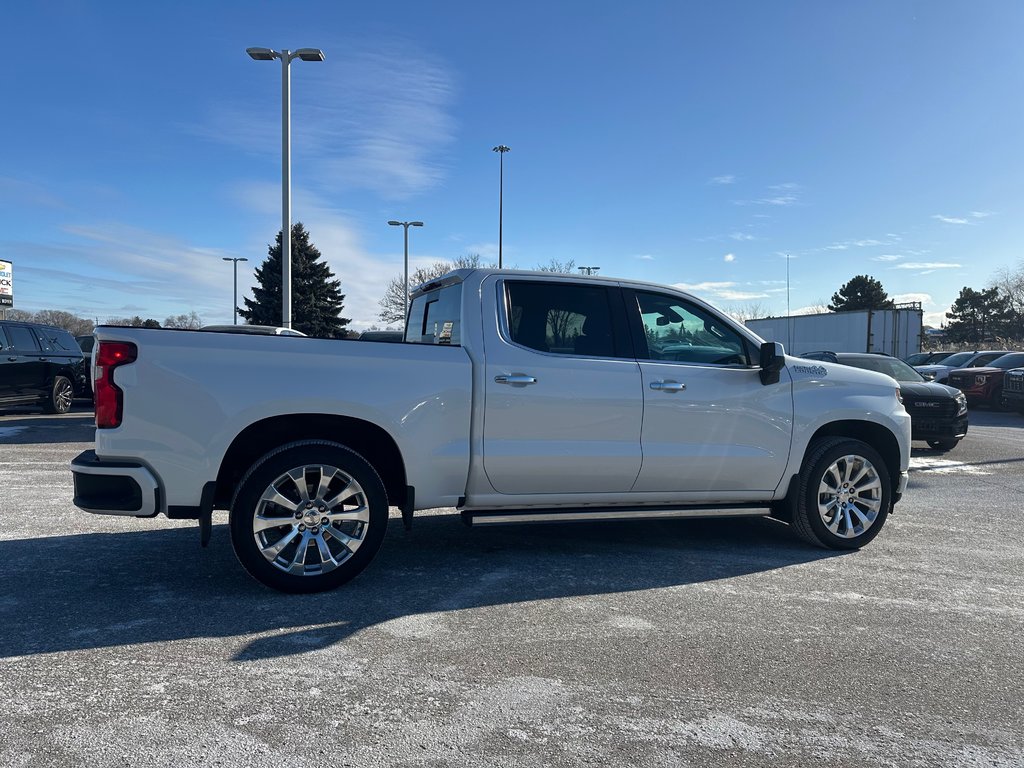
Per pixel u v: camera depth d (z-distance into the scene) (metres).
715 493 5.33
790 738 2.87
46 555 5.12
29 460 9.20
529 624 4.00
